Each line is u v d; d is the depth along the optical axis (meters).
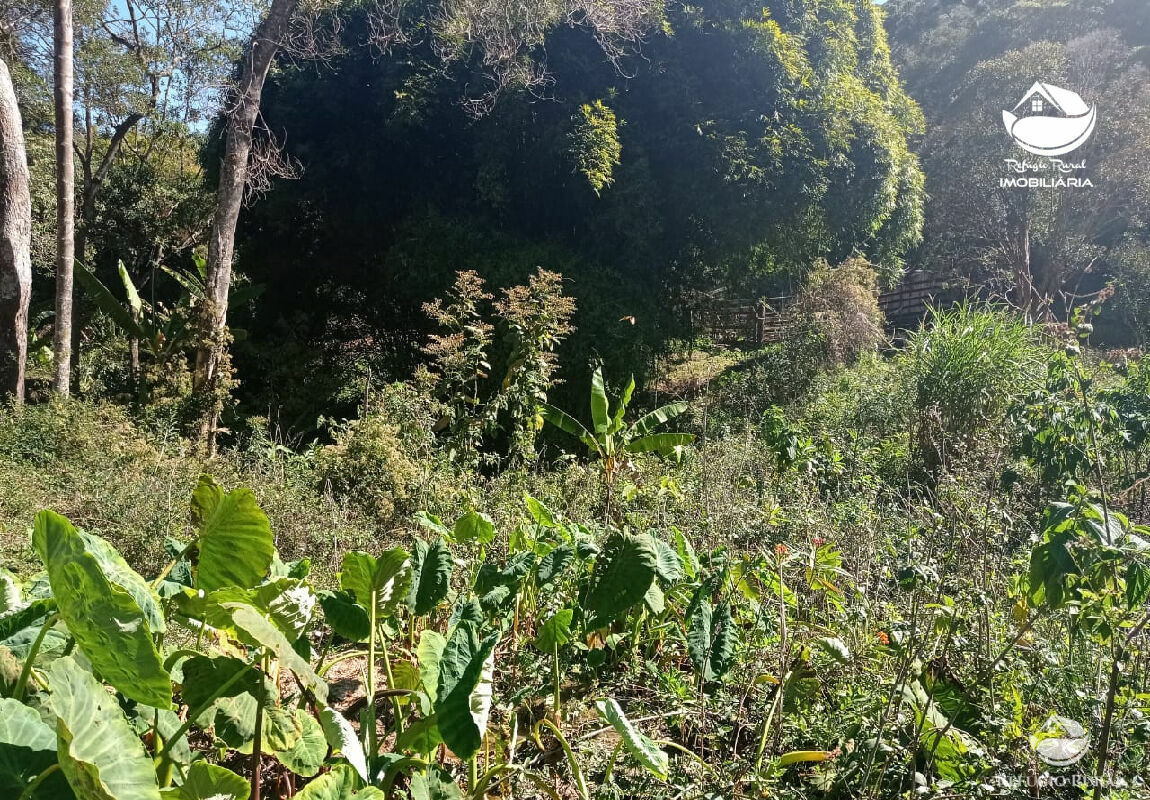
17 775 1.27
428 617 3.17
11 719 1.33
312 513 5.39
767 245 13.42
